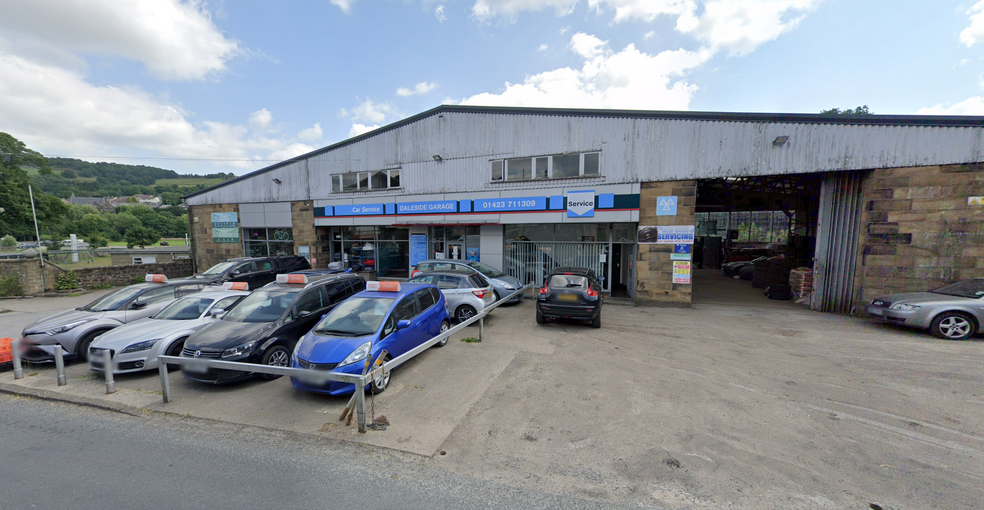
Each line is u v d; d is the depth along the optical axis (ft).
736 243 91.86
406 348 20.53
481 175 44.78
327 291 25.26
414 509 10.01
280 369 14.60
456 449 12.92
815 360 21.26
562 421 14.66
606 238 41.24
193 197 63.16
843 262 33.12
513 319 32.09
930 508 9.61
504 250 45.14
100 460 12.79
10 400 18.20
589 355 22.52
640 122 37.17
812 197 47.24
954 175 29.25
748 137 33.88
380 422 14.74
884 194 31.04
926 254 30.27
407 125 48.49
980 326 24.09
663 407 15.65
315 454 12.89
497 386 18.11
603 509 9.81
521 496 10.44
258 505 10.29
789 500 10.00
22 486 11.34
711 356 22.17
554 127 40.91
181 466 12.34
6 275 46.73
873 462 11.69
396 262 53.01
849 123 31.32
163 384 17.21
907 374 18.97
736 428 13.88
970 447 12.45
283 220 57.57
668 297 36.96
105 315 24.84
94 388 19.26
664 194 36.73
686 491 10.46
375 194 51.13
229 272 41.47
